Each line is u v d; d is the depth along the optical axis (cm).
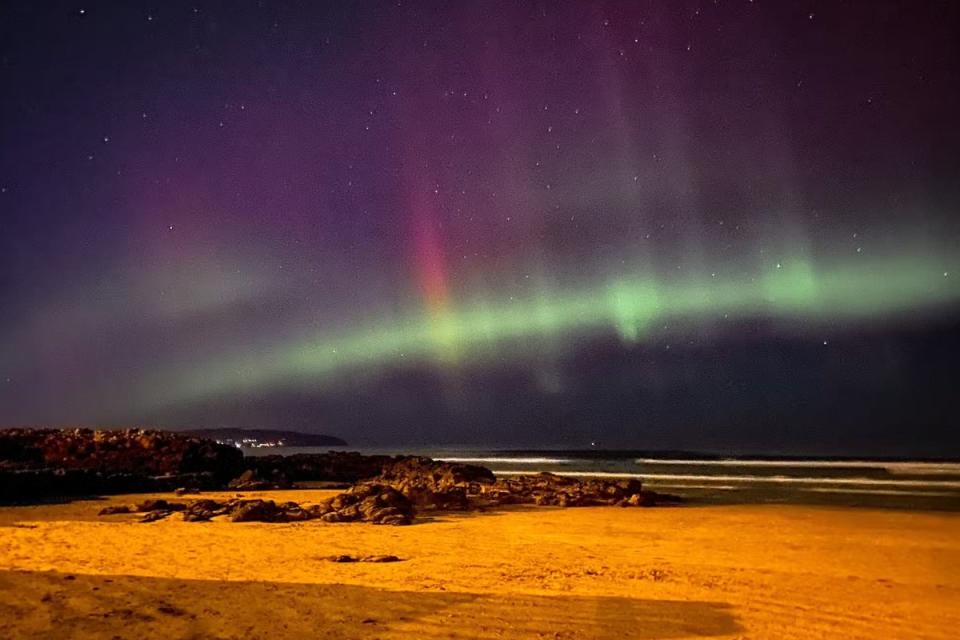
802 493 2552
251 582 820
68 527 1379
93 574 843
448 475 2511
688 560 1101
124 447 2783
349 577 876
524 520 1642
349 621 632
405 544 1225
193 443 2952
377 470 3391
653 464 5659
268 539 1241
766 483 3128
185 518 1542
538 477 2492
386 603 713
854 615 725
